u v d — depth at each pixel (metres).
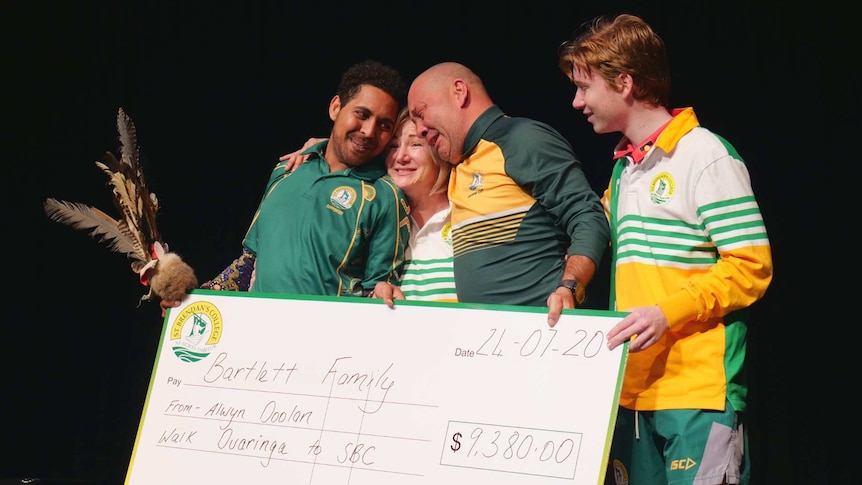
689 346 2.42
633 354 2.50
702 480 2.34
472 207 2.73
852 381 3.62
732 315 2.43
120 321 4.59
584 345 2.29
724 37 3.76
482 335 2.39
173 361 2.66
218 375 2.61
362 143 2.94
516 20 3.99
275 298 2.63
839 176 3.64
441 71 2.84
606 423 2.21
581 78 2.57
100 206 4.50
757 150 3.73
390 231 2.90
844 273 3.65
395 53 4.14
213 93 4.40
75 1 4.54
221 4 4.40
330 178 2.95
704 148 2.43
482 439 2.29
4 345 4.61
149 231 2.78
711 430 2.36
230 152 4.38
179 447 2.56
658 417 2.44
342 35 4.24
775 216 3.73
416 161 2.96
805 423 3.68
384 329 2.49
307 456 2.44
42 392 4.59
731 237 2.37
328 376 2.50
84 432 4.55
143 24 4.47
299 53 4.30
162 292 2.71
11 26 4.57
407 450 2.35
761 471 3.70
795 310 3.72
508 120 2.76
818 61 3.65
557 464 2.22
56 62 4.55
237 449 2.51
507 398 2.31
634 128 2.56
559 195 2.62
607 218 2.66
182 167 4.41
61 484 3.26
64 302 4.62
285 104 4.32
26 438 4.57
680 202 2.44
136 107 4.46
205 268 4.35
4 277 4.62
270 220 2.95
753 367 3.76
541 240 2.69
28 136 4.57
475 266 2.71
